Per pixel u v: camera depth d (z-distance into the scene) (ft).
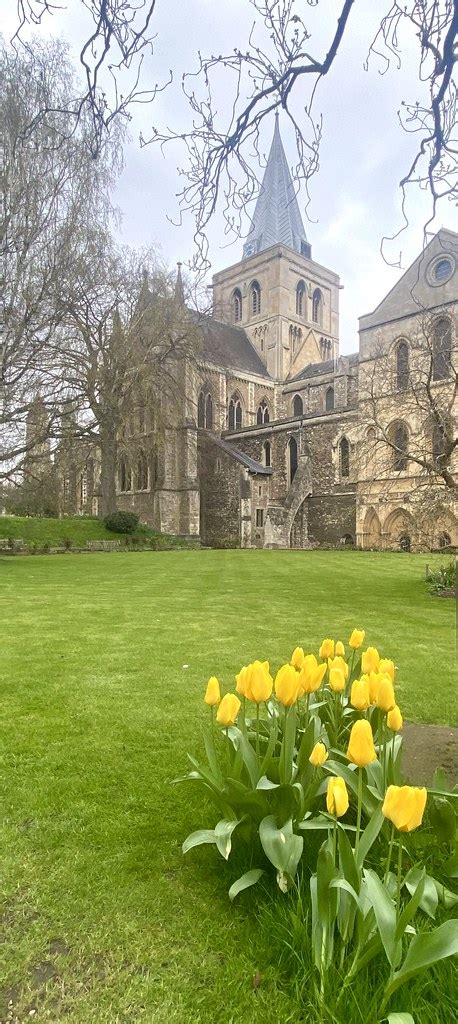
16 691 17.10
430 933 5.23
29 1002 6.09
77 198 61.93
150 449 133.08
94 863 8.54
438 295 100.37
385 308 107.86
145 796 10.58
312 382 159.22
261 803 7.75
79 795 10.66
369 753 6.20
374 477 62.69
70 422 84.64
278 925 6.77
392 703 7.88
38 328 64.69
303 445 130.21
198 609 33.53
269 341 184.55
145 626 27.66
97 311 92.17
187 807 10.16
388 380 67.21
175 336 111.24
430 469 45.88
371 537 112.78
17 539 96.78
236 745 8.84
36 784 11.10
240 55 11.10
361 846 6.44
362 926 5.77
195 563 74.08
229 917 7.34
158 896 7.79
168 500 136.77
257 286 192.24
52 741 13.32
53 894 7.85
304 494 126.21
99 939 7.01
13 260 61.98
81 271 69.36
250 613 32.04
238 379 166.30
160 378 113.70
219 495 141.08
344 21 10.05
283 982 6.25
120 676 18.69
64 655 21.54
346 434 121.60
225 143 12.20
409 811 5.21
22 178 56.65
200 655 21.57
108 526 111.75
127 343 93.61
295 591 43.60
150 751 12.72
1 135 50.85
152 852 8.80
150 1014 5.90
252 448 145.59
